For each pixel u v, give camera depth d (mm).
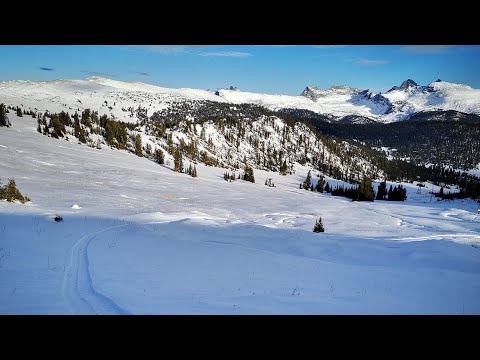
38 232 17047
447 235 37250
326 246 22562
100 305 8367
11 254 12562
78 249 14688
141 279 10875
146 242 17547
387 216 58469
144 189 61031
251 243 21016
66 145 98875
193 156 152875
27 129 108000
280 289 11086
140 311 8078
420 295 11883
